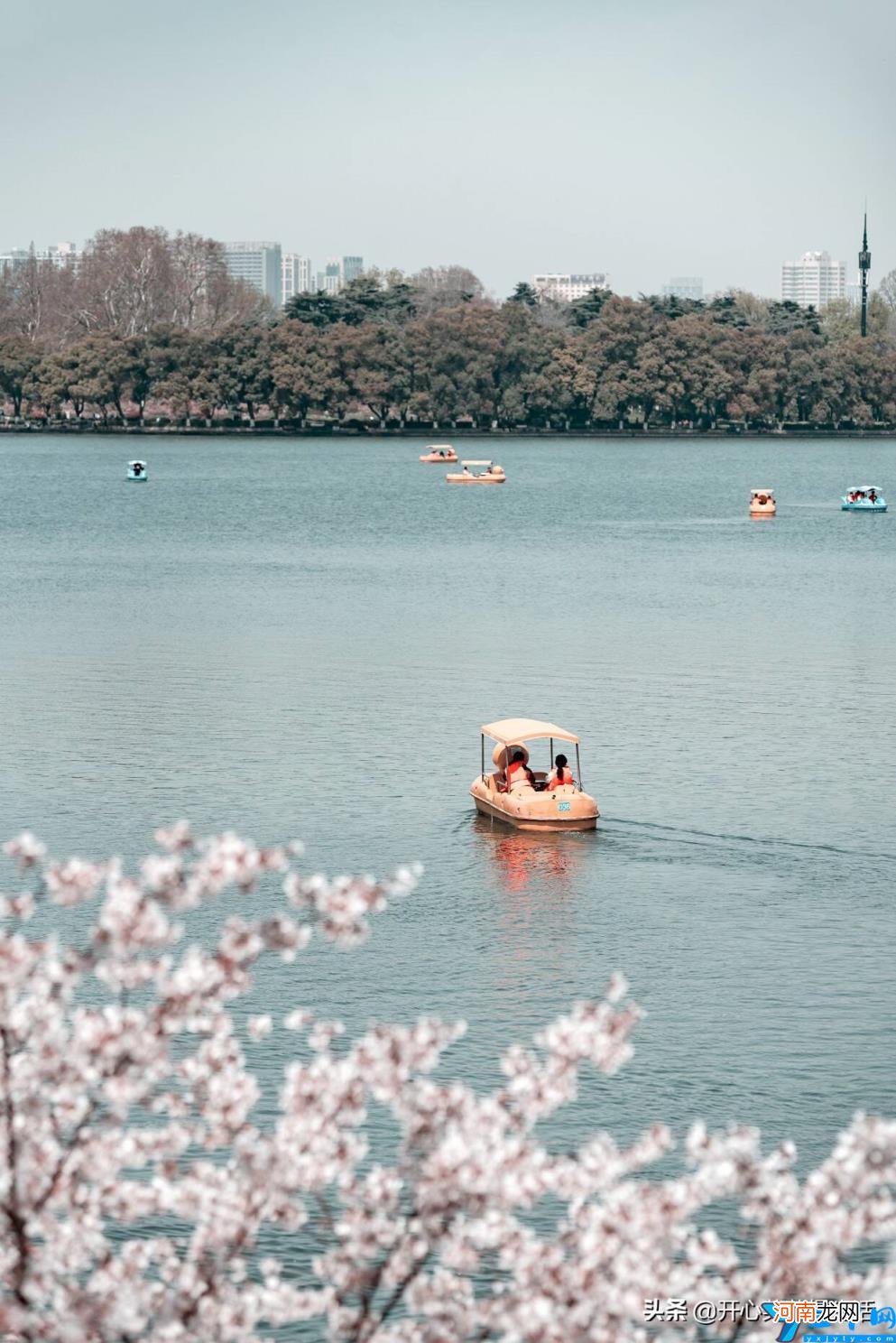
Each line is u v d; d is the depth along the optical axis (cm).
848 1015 3694
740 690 7506
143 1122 2903
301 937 1388
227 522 17050
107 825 5181
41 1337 1376
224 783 5716
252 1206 1458
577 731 6581
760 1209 1465
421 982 3869
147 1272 2516
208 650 8681
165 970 1378
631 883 4634
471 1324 1428
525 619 9988
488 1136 1415
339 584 11838
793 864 4806
